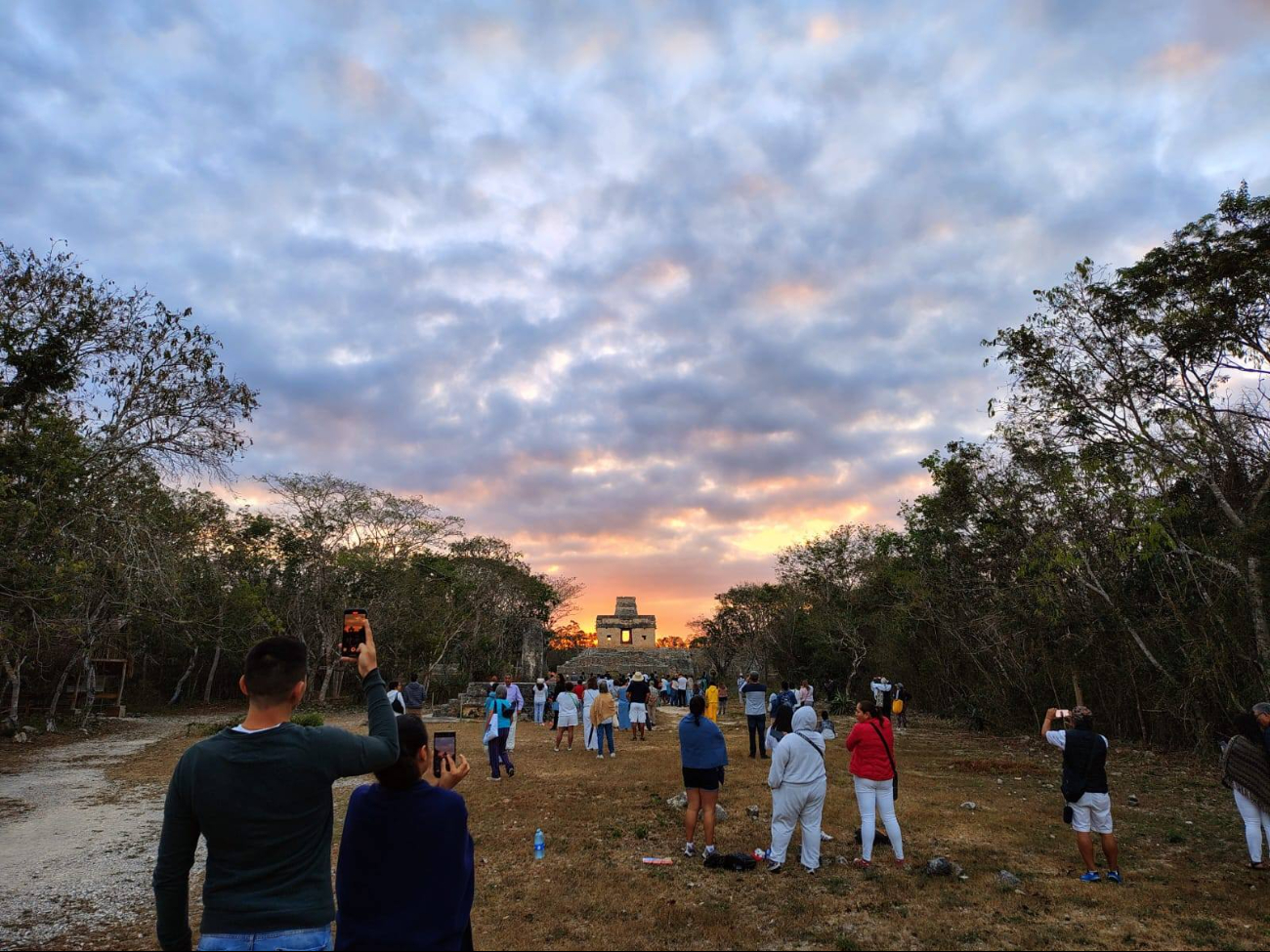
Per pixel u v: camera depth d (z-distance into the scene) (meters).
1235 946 5.48
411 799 2.94
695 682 36.59
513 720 13.85
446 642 39.81
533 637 49.34
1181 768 14.68
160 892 2.50
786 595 41.84
